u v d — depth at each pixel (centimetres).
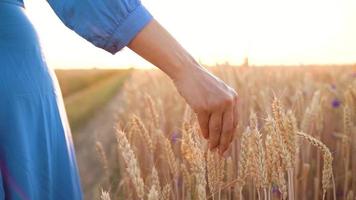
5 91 83
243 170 121
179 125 257
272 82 333
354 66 427
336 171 205
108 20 79
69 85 1252
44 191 90
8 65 84
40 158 89
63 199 94
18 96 85
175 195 150
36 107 88
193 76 80
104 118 464
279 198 138
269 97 210
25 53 87
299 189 178
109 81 1289
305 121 183
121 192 185
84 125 481
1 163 84
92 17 80
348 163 184
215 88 80
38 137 89
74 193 96
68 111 623
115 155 242
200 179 104
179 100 306
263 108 204
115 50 82
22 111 85
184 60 80
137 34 79
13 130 84
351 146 191
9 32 86
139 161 178
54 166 93
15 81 84
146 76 450
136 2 80
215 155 117
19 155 84
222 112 81
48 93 91
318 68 424
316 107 190
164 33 81
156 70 439
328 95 293
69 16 81
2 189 83
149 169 160
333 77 385
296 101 214
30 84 87
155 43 80
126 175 164
